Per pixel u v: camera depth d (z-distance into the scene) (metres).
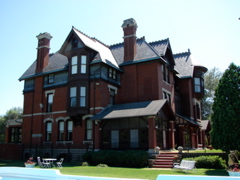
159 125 22.91
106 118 22.02
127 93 27.52
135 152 19.34
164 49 28.23
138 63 27.36
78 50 26.23
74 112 24.97
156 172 15.25
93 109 24.77
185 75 33.28
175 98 31.67
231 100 16.19
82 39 26.23
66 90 27.41
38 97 29.59
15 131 37.81
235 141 15.62
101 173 14.77
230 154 16.45
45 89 29.33
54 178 11.62
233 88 16.22
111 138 23.34
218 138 16.19
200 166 17.72
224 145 16.00
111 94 26.75
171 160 18.69
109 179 9.84
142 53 27.83
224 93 16.42
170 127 24.66
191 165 15.40
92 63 25.69
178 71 34.59
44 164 19.08
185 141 28.78
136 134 22.17
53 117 27.70
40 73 29.89
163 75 28.27
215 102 16.91
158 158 19.45
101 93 24.95
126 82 27.88
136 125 22.23
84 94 25.33
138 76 27.22
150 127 20.53
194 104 33.84
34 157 25.69
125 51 28.53
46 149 26.41
